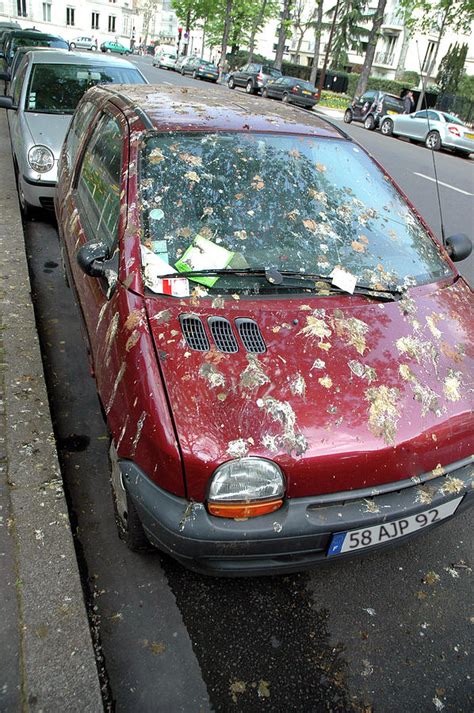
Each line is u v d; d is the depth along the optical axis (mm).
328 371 2082
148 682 1955
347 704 1948
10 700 1806
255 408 1910
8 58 12531
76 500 2689
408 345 2271
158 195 2588
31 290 4617
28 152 5648
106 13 65125
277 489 1848
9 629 1993
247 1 42875
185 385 1941
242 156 2848
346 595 2340
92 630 2098
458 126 17453
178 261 2400
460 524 2764
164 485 1860
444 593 2385
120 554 2428
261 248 2547
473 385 2223
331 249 2650
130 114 3098
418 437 1989
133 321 2164
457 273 2934
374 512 1946
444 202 9609
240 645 2104
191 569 1994
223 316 2215
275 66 37594
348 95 39156
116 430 2084
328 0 47469
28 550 2262
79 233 3168
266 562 1947
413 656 2121
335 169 3033
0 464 2650
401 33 41812
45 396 3113
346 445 1897
